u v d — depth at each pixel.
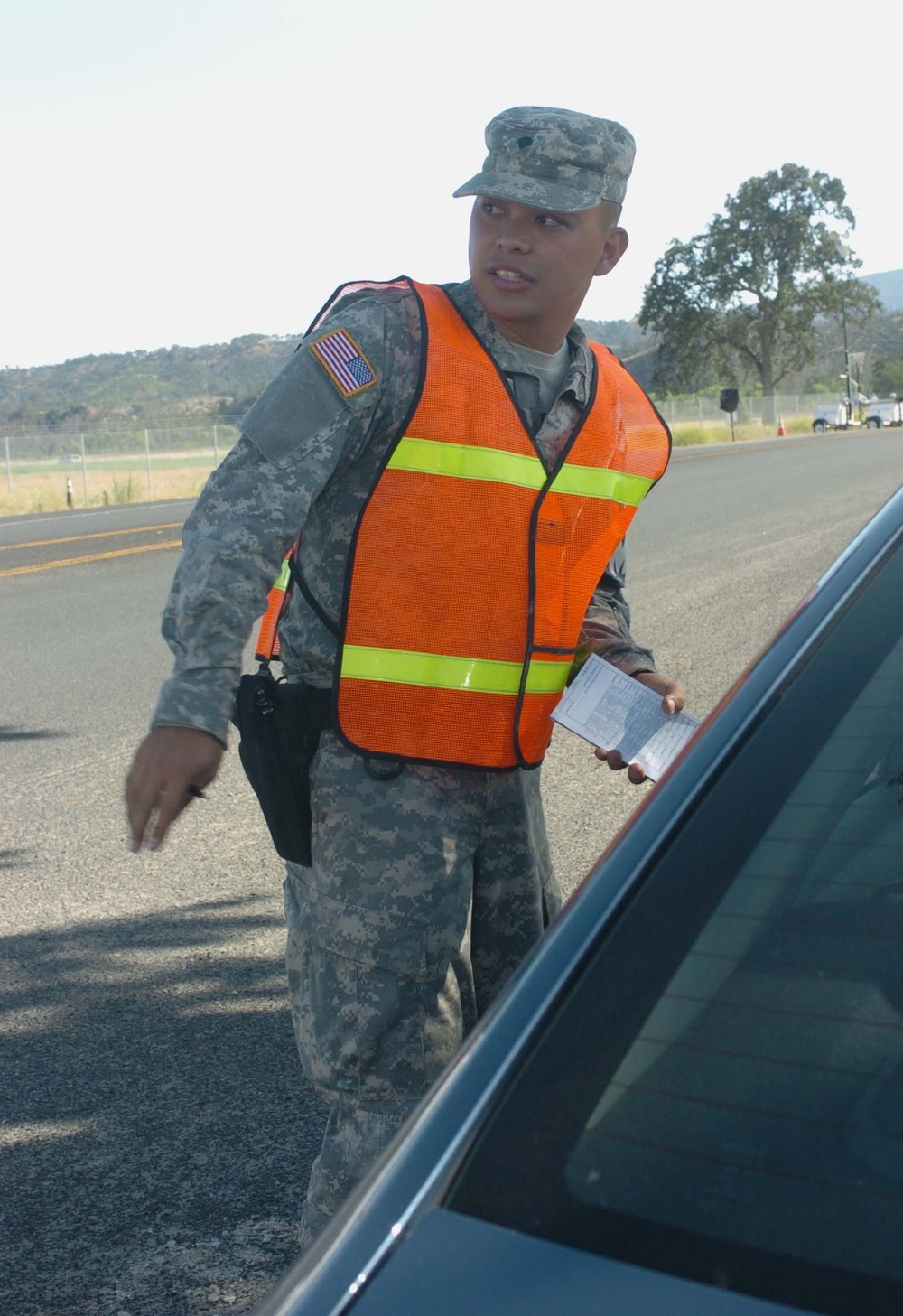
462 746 1.96
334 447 1.88
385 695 1.92
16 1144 2.87
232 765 5.56
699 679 6.57
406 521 1.92
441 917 1.94
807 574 9.76
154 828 1.75
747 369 78.56
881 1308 0.86
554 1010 1.05
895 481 18.55
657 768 2.11
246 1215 2.62
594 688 2.12
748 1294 0.88
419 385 1.92
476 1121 1.01
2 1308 2.37
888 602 1.29
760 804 1.15
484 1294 0.91
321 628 1.98
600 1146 0.97
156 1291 2.41
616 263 2.14
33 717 6.50
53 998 3.52
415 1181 0.99
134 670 7.50
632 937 1.08
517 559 1.97
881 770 1.18
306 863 1.97
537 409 2.04
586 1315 0.88
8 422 183.12
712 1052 1.01
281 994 3.51
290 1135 2.88
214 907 4.08
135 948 3.80
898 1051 1.02
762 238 74.69
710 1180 0.95
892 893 1.11
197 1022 3.37
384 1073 1.93
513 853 2.06
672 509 15.49
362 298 1.99
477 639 1.95
